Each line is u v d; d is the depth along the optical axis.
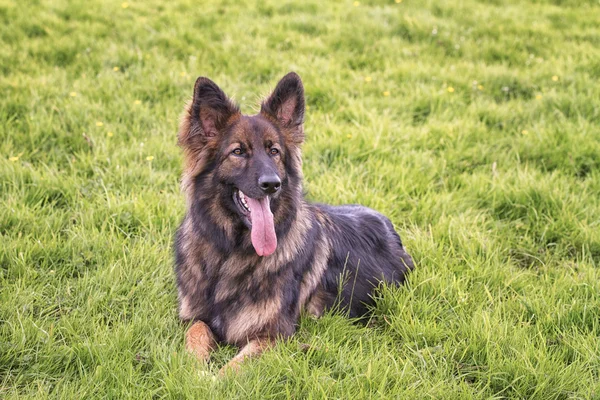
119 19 10.66
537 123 7.79
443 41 10.60
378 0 12.62
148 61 8.99
